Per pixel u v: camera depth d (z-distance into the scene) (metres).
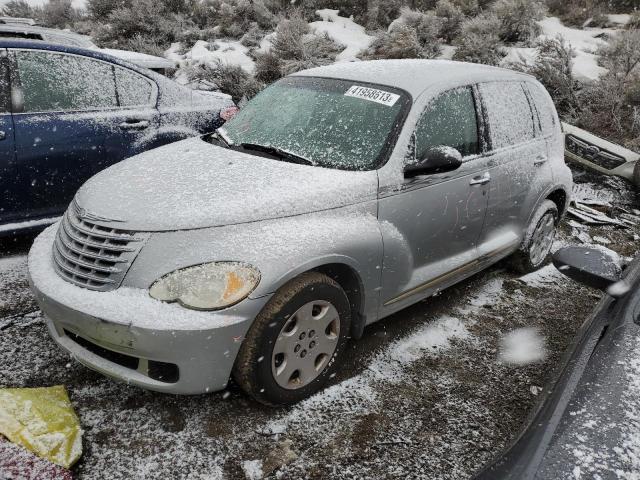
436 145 3.25
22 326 3.23
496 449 2.57
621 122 8.64
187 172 2.83
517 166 3.93
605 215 6.47
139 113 4.49
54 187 4.09
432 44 10.63
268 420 2.60
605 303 2.34
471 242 3.68
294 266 2.42
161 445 2.40
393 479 2.33
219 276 2.29
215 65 10.45
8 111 3.84
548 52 9.79
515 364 3.30
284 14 13.05
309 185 2.71
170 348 2.21
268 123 3.42
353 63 3.91
